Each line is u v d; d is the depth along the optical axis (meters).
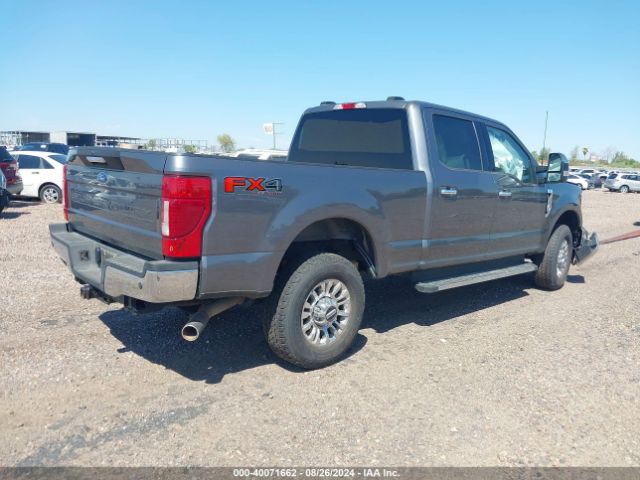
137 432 3.39
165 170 3.53
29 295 6.17
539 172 6.79
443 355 4.76
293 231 4.04
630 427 3.61
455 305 6.39
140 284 3.58
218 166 3.65
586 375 4.40
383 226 4.70
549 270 7.05
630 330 5.59
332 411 3.71
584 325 5.73
